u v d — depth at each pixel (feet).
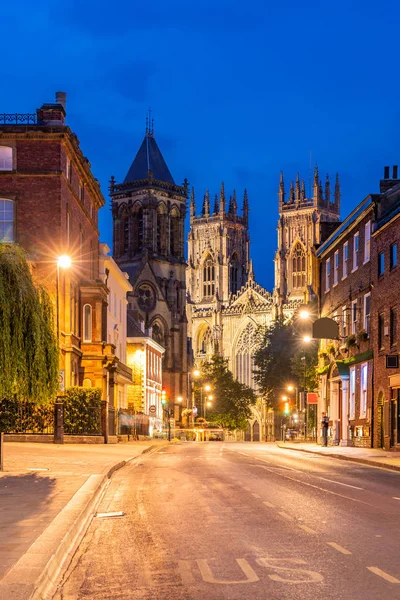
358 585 37.27
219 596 35.50
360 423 189.88
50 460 118.52
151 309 511.40
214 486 85.20
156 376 375.66
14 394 84.38
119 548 48.14
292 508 65.72
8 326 80.74
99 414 184.75
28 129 195.00
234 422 536.01
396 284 165.48
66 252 200.44
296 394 344.28
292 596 35.27
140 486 86.33
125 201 538.47
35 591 33.71
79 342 216.13
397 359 162.71
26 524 53.11
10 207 195.00
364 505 67.87
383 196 179.01
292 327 398.01
